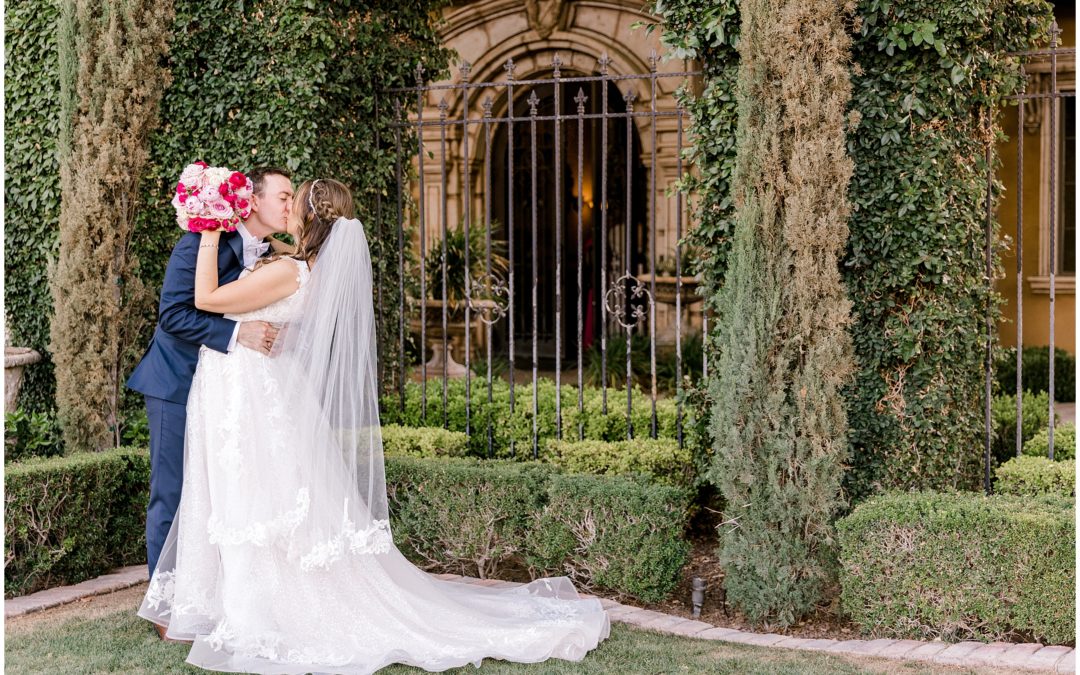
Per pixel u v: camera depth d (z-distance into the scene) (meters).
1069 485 4.43
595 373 9.08
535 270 5.50
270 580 3.65
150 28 5.42
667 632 4.06
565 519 4.46
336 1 5.56
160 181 5.79
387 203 6.22
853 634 4.11
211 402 3.75
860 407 4.60
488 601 4.09
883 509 4.00
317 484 3.72
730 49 4.61
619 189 11.91
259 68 5.49
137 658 3.64
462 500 4.66
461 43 11.35
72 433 5.48
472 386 6.44
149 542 3.99
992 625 3.84
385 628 3.72
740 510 4.24
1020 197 4.77
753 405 4.16
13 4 5.89
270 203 4.05
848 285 4.57
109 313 5.48
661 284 9.70
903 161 4.43
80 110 5.48
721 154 4.69
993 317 4.81
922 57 4.40
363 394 3.93
